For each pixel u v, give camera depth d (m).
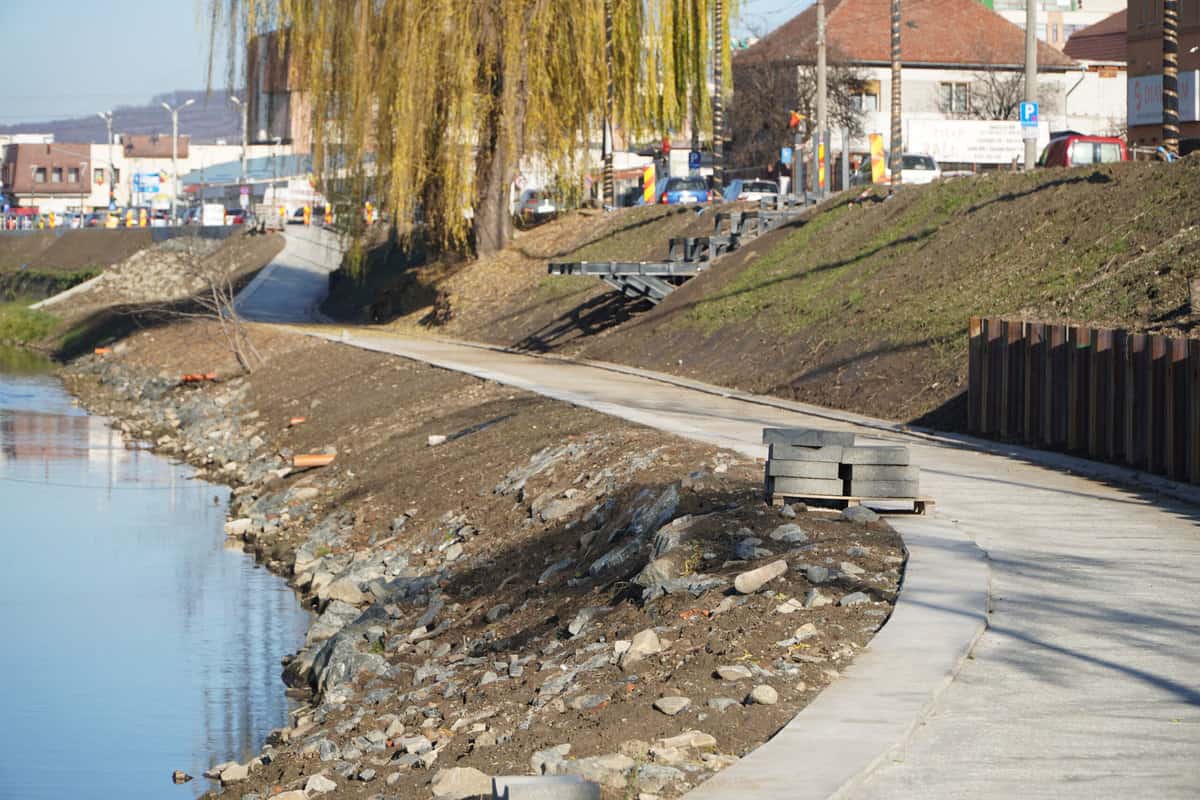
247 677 21.97
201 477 43.25
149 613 26.27
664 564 17.09
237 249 106.12
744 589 15.30
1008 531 18.53
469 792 11.11
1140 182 34.31
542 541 24.31
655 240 59.03
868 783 9.75
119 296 104.88
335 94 60.16
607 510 23.75
